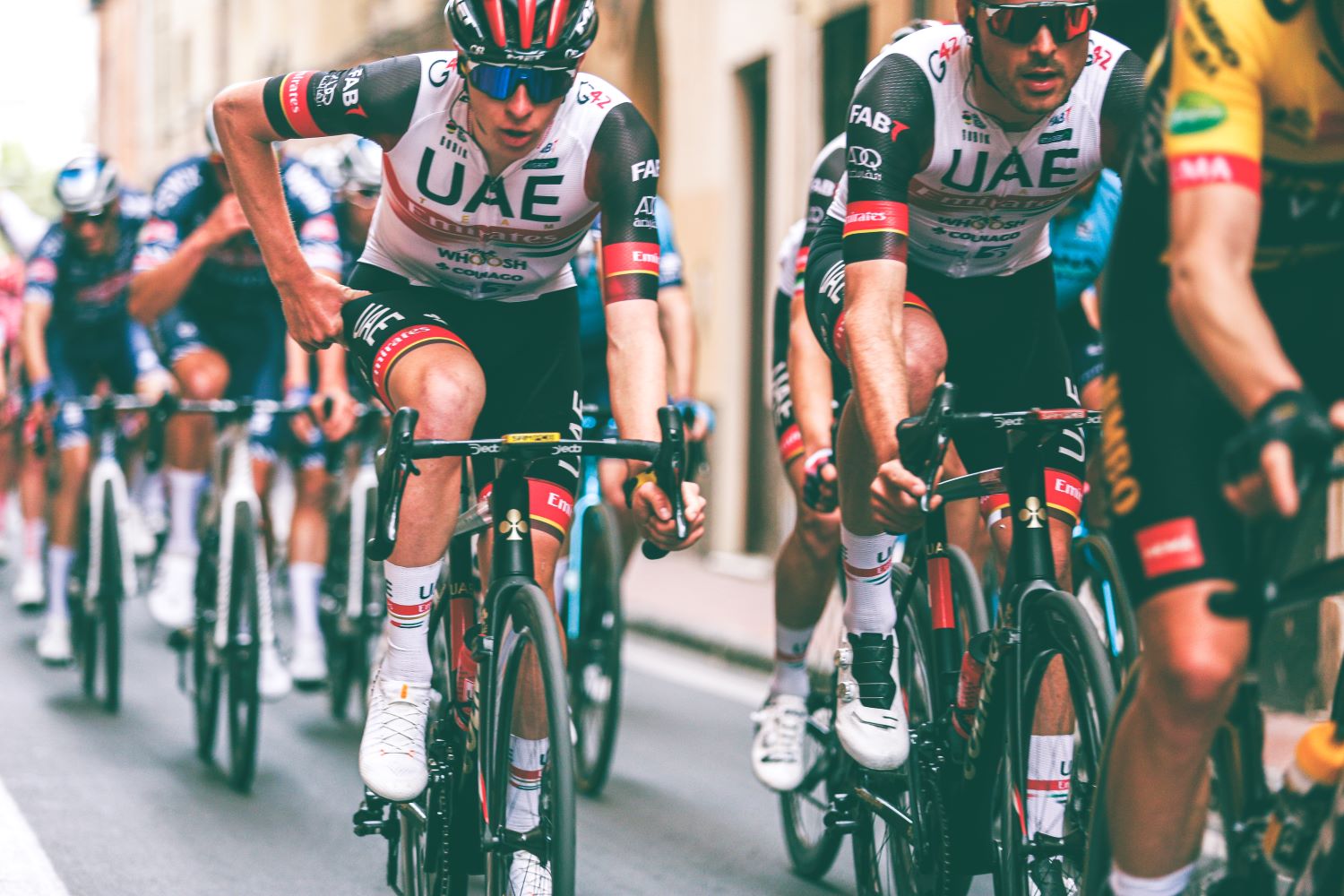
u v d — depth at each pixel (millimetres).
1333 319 7125
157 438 15664
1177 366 6781
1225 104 6316
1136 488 6809
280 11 71062
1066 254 12750
